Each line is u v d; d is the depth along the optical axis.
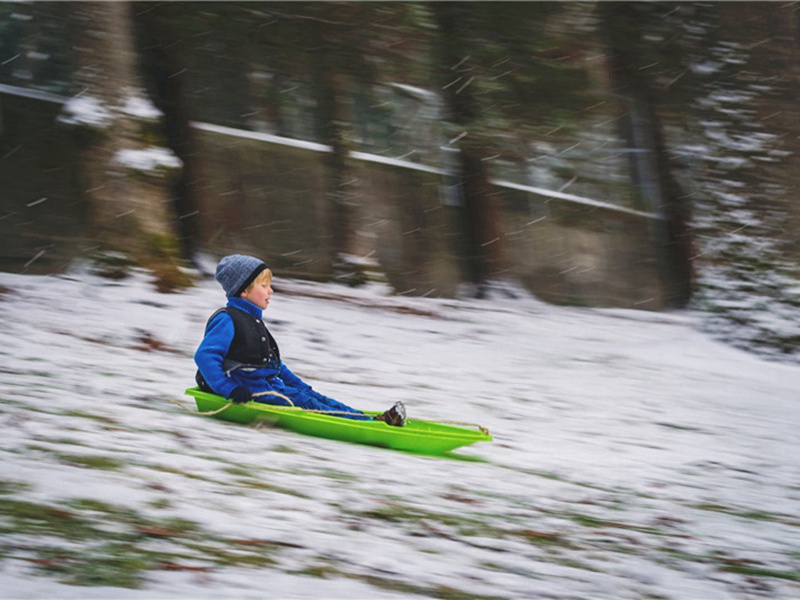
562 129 18.25
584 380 12.18
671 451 8.10
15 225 14.45
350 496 4.87
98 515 3.87
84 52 13.38
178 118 16.75
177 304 12.70
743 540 5.07
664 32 18.64
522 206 20.44
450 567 3.86
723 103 17.94
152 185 13.56
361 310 15.52
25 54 15.16
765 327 15.70
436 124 19.50
